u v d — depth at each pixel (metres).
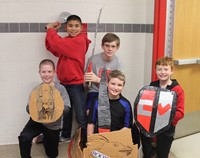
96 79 2.32
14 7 2.31
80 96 2.38
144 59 2.67
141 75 2.70
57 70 2.40
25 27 2.37
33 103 2.09
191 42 2.51
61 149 2.44
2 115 2.50
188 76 2.62
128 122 2.02
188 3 2.41
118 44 2.34
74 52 2.29
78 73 2.37
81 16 2.45
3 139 2.55
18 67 2.43
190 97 2.71
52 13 2.38
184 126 2.77
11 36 2.36
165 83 2.10
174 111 1.91
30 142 2.09
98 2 2.46
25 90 2.49
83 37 2.33
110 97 2.01
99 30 2.51
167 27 2.38
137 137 2.06
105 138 1.81
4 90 2.46
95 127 2.01
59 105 2.11
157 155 2.18
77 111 2.34
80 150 1.87
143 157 2.14
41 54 2.45
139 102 1.98
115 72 1.98
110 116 1.98
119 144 1.83
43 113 2.09
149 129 1.94
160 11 2.34
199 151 2.37
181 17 2.40
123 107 1.99
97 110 1.99
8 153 2.36
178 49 2.45
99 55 2.44
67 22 2.30
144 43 2.64
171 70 2.07
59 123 2.18
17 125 2.55
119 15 2.53
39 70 2.31
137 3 2.53
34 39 2.40
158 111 1.93
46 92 2.11
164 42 2.41
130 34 2.59
